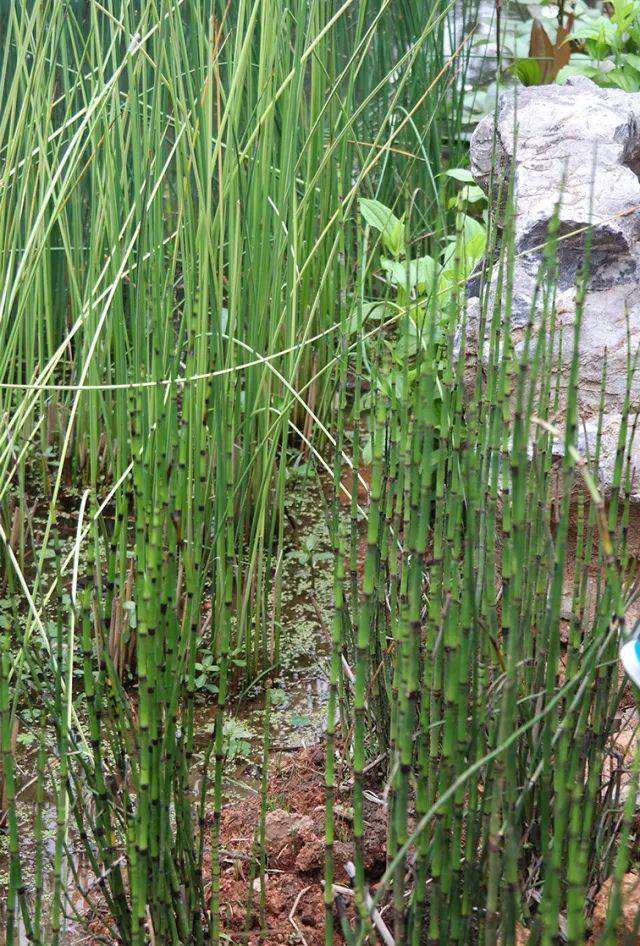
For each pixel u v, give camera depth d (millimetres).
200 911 1359
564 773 1029
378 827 1569
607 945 995
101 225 2258
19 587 2215
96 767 1297
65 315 2842
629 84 3154
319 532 2471
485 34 3623
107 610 1370
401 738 1061
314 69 2469
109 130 2174
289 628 2211
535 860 1354
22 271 2141
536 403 1848
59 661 1293
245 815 1642
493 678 1357
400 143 3012
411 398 1539
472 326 1954
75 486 2617
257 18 2430
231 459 1531
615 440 1796
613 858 1336
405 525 1434
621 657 1008
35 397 2010
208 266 1949
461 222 1678
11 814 1164
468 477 1235
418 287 2207
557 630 1178
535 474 1291
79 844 1640
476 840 1177
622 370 1852
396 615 1489
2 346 2180
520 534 1083
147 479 1436
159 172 2100
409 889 1380
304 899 1500
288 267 2420
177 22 1950
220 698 1314
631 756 1521
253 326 2215
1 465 2150
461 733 1129
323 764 1771
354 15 2861
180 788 1323
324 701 2004
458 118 3049
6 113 2168
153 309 1768
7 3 2570
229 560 1363
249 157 2256
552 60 3281
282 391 2557
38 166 2305
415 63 2941
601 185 2006
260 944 1431
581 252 1911
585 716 1059
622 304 1896
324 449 2764
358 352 1525
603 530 947
